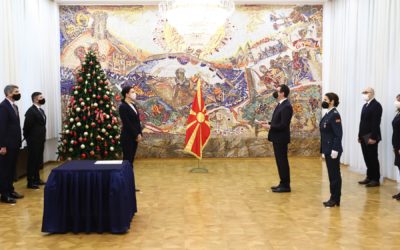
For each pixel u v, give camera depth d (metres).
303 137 11.85
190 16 7.58
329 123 6.39
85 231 5.18
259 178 8.88
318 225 5.46
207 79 11.79
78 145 10.34
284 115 7.36
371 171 8.01
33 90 9.77
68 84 11.68
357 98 10.02
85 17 11.63
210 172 9.65
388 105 8.61
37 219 5.80
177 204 6.63
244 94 11.82
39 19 10.27
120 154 10.69
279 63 11.82
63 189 5.13
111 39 11.70
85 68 10.61
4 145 6.62
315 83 11.84
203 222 5.63
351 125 10.30
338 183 6.44
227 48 11.77
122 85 11.76
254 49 11.78
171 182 8.46
